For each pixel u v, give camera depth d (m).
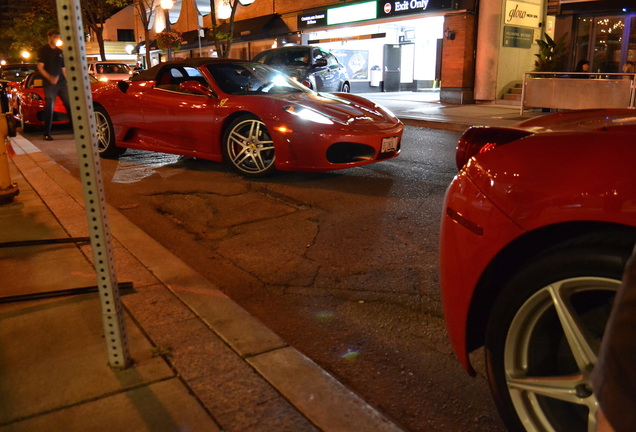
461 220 1.89
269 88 6.85
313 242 4.34
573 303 1.73
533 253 1.81
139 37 38.28
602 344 0.74
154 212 5.27
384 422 2.00
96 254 2.21
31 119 11.34
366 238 4.39
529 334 1.76
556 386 1.66
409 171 6.75
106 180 6.54
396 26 23.33
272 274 3.75
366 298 3.34
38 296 3.04
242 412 2.05
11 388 2.22
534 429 1.75
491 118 12.36
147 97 7.02
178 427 1.97
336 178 6.38
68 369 2.35
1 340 2.61
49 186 5.80
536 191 1.70
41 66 9.81
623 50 16.50
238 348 2.51
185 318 2.82
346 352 2.74
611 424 0.69
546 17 17.81
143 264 3.59
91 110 2.07
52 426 1.98
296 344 2.83
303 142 5.82
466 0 16.77
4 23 69.69
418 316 3.10
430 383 2.47
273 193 5.80
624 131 1.71
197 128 6.55
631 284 0.71
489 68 16.81
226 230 4.71
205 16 30.23
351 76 23.91
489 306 1.96
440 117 12.60
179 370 2.33
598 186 1.59
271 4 25.78
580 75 14.53
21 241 3.94
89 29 49.47
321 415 2.03
